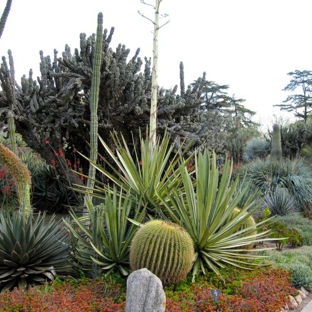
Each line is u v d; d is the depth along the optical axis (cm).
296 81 3922
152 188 541
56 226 529
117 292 411
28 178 536
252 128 2750
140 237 429
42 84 895
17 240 468
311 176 1173
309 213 989
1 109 777
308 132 1669
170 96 930
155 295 303
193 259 448
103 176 941
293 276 518
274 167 1131
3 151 518
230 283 463
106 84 849
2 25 593
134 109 866
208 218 495
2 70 731
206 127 1024
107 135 933
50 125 853
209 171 507
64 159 870
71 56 925
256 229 527
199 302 399
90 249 484
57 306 363
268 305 407
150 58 977
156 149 576
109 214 469
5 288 445
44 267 475
